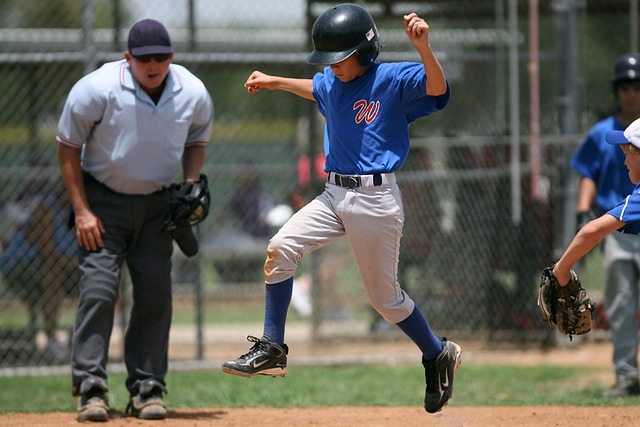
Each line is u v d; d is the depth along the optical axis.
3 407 23.12
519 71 36.91
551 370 28.89
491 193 34.84
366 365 31.00
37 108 34.34
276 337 16.77
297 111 46.25
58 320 34.66
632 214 14.58
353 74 16.27
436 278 35.56
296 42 37.84
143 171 20.64
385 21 36.03
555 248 34.28
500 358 32.62
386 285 16.58
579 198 24.50
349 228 16.28
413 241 35.28
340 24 15.90
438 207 35.41
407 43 35.41
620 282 23.67
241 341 37.22
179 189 20.78
